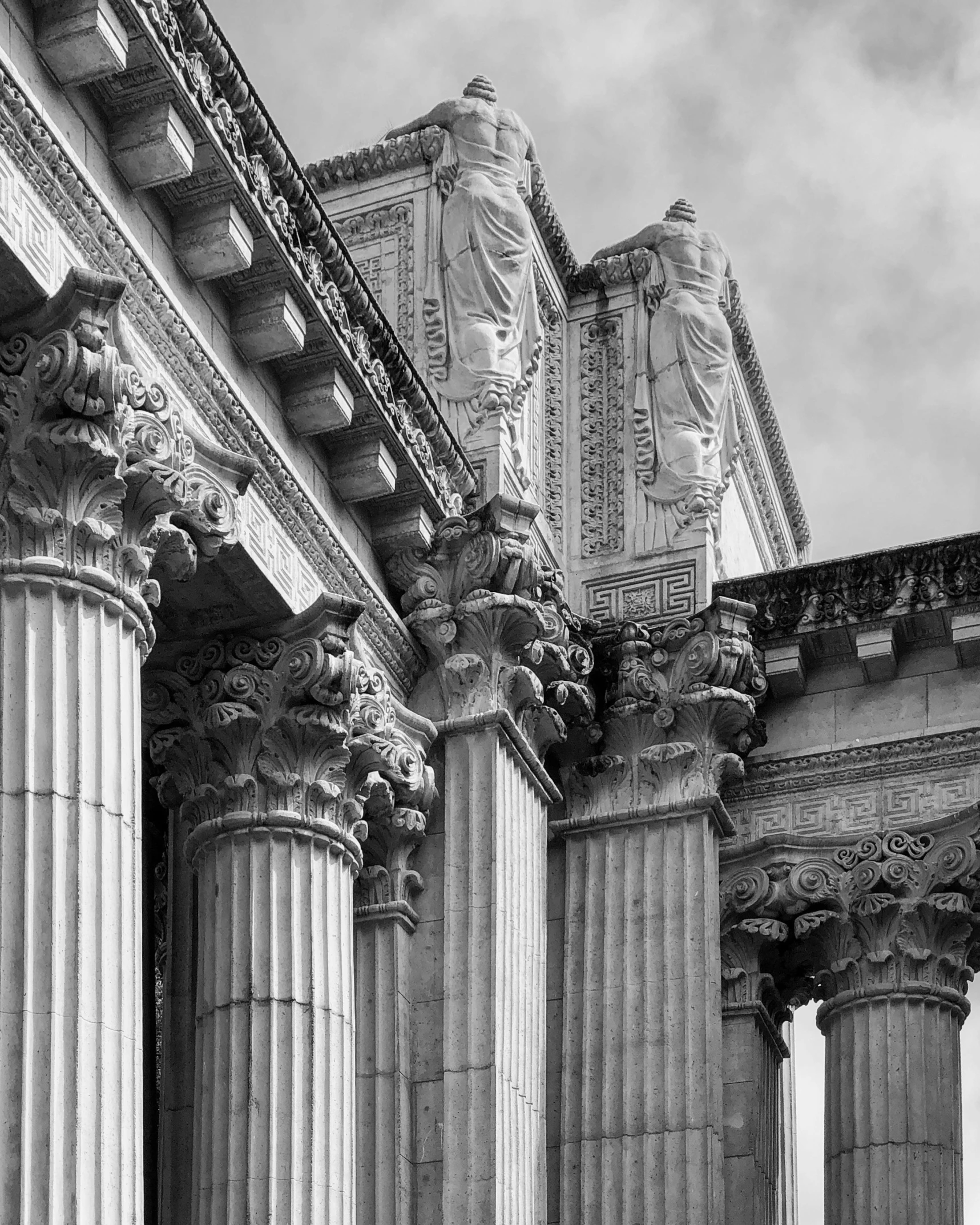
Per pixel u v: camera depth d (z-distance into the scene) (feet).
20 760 56.03
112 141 63.05
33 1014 53.93
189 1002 70.79
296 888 68.28
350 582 74.49
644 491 90.74
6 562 57.72
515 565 77.46
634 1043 80.84
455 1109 73.41
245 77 64.95
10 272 58.18
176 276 65.98
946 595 86.33
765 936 84.33
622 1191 79.10
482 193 87.40
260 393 70.03
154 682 69.56
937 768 86.07
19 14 59.77
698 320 92.79
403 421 74.18
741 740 84.53
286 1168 65.46
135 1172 54.80
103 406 58.34
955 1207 81.15
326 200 90.17
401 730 75.20
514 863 77.10
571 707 82.69
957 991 83.71
